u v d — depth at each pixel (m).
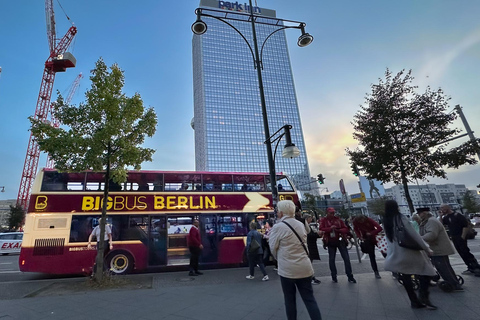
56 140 7.82
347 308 4.93
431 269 4.60
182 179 11.12
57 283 8.26
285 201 4.03
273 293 6.29
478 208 63.12
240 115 128.38
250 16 11.07
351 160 12.76
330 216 7.47
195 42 142.88
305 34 11.08
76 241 9.38
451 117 10.97
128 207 10.20
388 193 119.12
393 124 11.57
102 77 9.00
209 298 6.02
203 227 10.77
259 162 124.31
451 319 4.16
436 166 10.82
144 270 10.91
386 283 6.73
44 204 9.48
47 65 75.25
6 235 19.61
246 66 136.62
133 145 8.88
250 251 8.23
